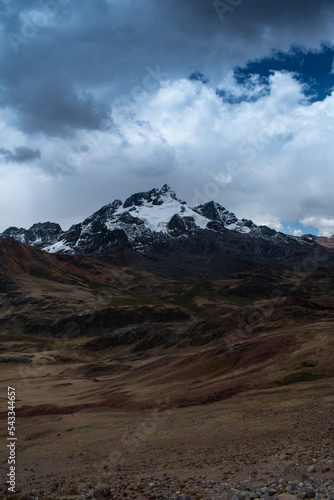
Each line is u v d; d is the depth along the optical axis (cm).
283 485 1183
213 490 1308
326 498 960
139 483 1730
